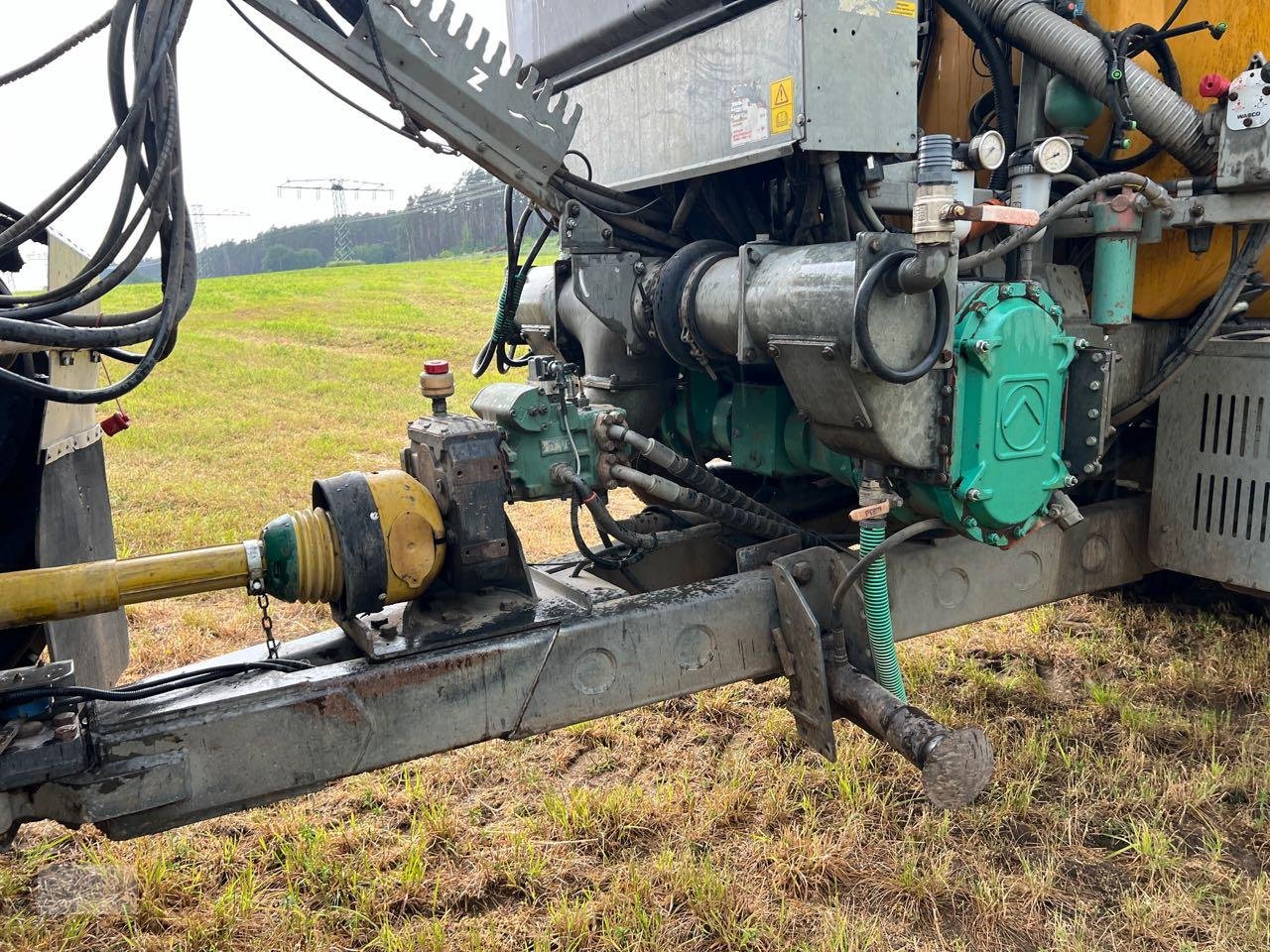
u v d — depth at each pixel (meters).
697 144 2.96
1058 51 3.03
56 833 2.85
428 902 2.56
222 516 6.50
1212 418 3.21
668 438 3.74
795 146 2.60
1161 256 3.33
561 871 2.66
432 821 2.83
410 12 2.46
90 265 2.11
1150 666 3.80
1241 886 2.56
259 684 2.04
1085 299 3.35
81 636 2.54
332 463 8.62
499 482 2.26
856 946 2.34
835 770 3.06
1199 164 3.04
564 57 3.62
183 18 2.07
